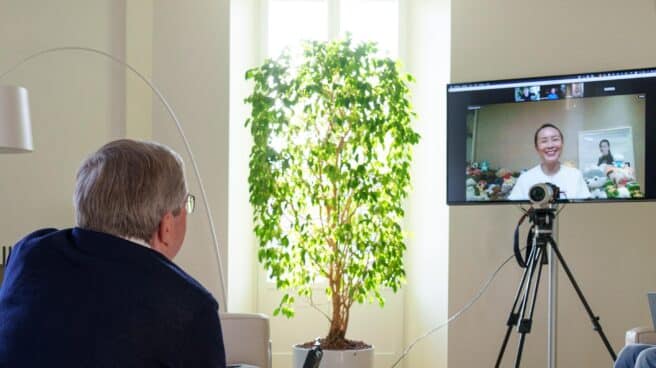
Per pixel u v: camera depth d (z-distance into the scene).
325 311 6.10
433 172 5.64
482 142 4.82
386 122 5.14
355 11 6.21
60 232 1.55
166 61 5.48
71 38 5.46
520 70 5.11
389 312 6.11
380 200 5.18
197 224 5.39
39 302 1.43
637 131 4.55
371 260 5.43
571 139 4.66
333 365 4.92
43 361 1.39
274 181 5.08
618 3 5.04
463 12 5.18
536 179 4.70
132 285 1.43
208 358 1.43
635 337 3.94
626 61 5.02
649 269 4.98
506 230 5.11
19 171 5.41
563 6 5.09
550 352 4.57
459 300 5.14
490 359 5.10
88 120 5.45
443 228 5.39
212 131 5.45
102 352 1.38
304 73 5.05
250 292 6.05
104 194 1.50
